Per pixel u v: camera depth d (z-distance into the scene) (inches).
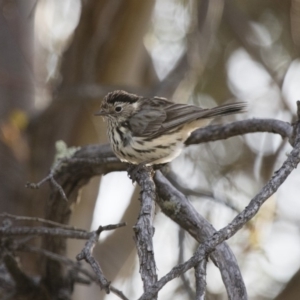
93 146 443.8
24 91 597.0
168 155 449.4
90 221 575.2
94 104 580.1
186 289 481.4
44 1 633.6
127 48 585.9
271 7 692.7
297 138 317.7
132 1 570.9
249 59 685.3
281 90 624.4
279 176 292.7
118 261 614.2
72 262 417.7
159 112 448.1
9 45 601.3
